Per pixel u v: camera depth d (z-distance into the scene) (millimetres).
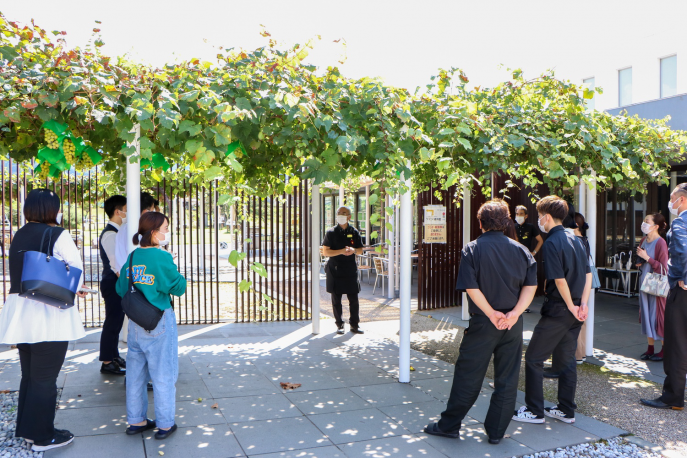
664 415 4156
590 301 5961
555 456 3373
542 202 3971
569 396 3926
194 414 4004
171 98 3309
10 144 4227
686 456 3410
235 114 3301
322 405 4262
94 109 3154
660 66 9938
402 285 4922
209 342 6531
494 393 3518
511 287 3373
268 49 3947
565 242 3791
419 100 4309
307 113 3496
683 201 4375
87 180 7711
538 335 3895
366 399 4426
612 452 3441
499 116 4613
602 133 4676
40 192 3369
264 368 5355
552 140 4492
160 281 3361
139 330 3439
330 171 3941
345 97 3906
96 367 5168
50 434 3291
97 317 8289
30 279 3131
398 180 4148
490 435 3520
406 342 4918
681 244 4117
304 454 3320
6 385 4617
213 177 3484
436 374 5215
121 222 4980
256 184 5508
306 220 8148
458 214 9469
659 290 5582
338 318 7066
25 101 3152
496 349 3506
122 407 4074
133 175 3963
